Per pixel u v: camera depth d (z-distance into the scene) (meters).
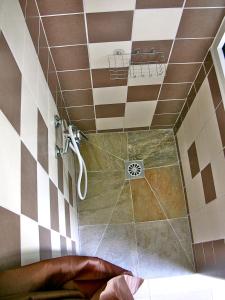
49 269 0.58
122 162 2.18
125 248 1.97
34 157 0.97
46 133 1.22
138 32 1.32
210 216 1.62
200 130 1.68
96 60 1.47
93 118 2.03
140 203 2.08
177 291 1.85
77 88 1.68
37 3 1.13
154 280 1.89
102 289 0.56
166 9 1.21
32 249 0.84
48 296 0.52
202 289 1.84
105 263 0.68
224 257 1.45
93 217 2.05
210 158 1.56
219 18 1.29
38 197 0.98
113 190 2.11
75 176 2.12
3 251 0.63
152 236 2.00
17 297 0.51
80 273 0.63
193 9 1.23
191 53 1.48
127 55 1.45
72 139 1.53
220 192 1.46
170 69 1.59
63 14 1.20
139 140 2.23
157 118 2.10
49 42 1.33
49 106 1.34
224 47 1.37
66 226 1.52
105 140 2.23
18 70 0.89
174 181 2.12
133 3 1.17
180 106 1.96
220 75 1.35
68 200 1.69
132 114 2.02
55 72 1.51
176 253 1.96
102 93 1.76
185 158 2.00
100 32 1.30
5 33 0.79
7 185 0.69
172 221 2.03
